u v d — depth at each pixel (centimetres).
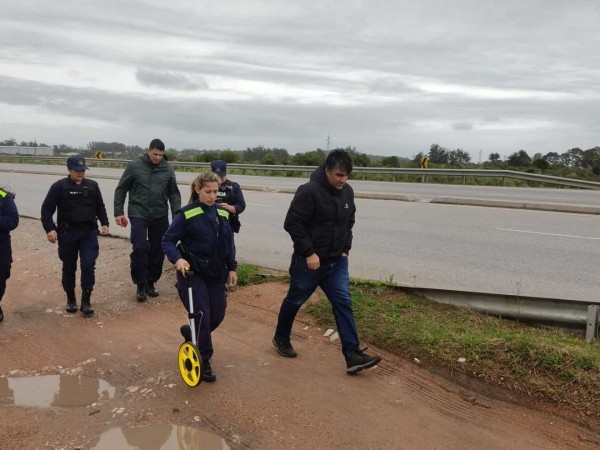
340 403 392
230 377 435
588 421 352
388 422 367
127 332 542
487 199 1583
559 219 1218
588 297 614
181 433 353
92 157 4022
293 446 338
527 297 499
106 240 962
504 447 338
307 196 429
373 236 1018
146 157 652
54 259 854
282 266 797
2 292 573
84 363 466
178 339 521
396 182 2484
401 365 447
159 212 657
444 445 340
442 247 913
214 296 435
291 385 420
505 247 909
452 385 413
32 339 524
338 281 451
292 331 532
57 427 360
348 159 420
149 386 420
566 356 399
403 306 549
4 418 372
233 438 347
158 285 711
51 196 588
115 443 342
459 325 495
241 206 658
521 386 389
